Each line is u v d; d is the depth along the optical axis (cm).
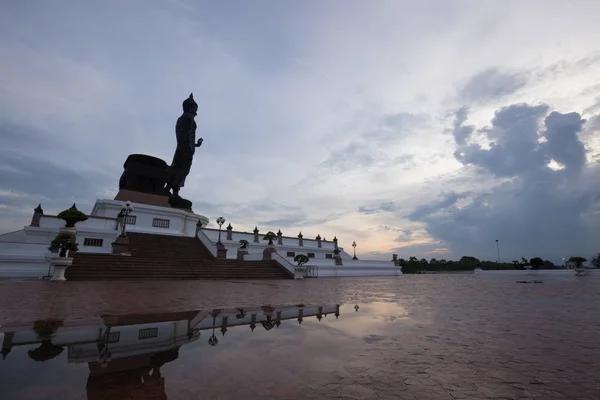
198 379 313
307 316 699
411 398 275
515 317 689
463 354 408
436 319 666
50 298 931
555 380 318
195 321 624
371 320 654
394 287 1644
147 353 402
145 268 2042
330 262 3406
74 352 403
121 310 743
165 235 3167
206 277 2162
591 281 2092
